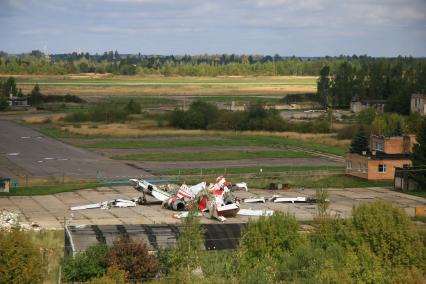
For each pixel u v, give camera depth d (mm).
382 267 60188
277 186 116188
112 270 55125
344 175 130000
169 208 97312
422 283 57625
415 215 94625
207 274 58094
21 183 115938
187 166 139250
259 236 62250
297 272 57125
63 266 58125
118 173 129000
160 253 60656
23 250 54969
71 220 88062
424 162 120750
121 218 90250
